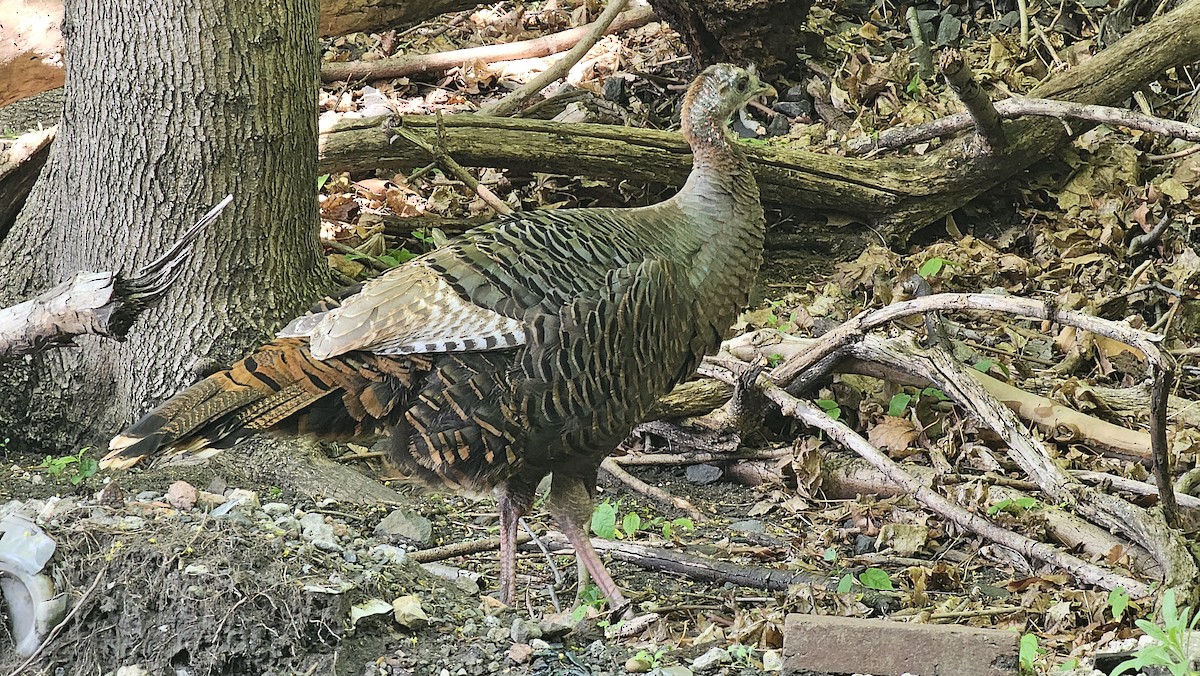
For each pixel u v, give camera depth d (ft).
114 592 20.52
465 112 49.24
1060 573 27.12
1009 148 44.60
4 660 20.54
